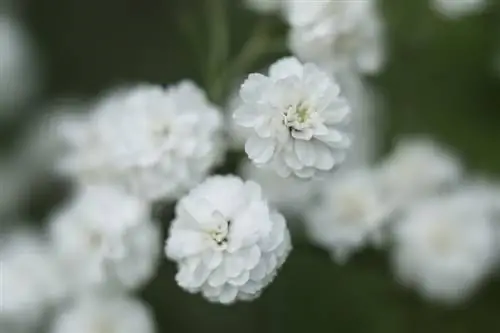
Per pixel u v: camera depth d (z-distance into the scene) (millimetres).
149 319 297
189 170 276
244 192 260
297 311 336
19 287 301
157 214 286
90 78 371
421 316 332
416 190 312
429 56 347
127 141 279
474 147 351
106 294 295
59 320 296
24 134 359
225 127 279
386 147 343
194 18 344
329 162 259
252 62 308
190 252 259
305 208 295
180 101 280
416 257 308
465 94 352
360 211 301
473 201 312
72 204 311
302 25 283
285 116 257
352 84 295
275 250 258
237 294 259
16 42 359
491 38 346
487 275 330
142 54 371
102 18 383
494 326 334
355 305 334
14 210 352
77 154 293
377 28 289
